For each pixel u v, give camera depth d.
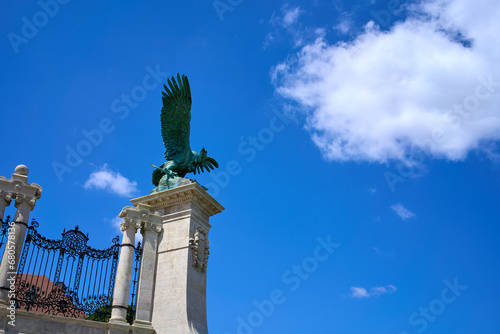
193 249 19.64
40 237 18.22
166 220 20.62
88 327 17.31
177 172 22.16
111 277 19.20
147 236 20.09
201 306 19.34
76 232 19.30
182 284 18.78
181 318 18.08
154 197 20.94
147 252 19.78
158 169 21.94
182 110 22.28
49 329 16.61
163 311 18.62
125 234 19.70
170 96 22.28
